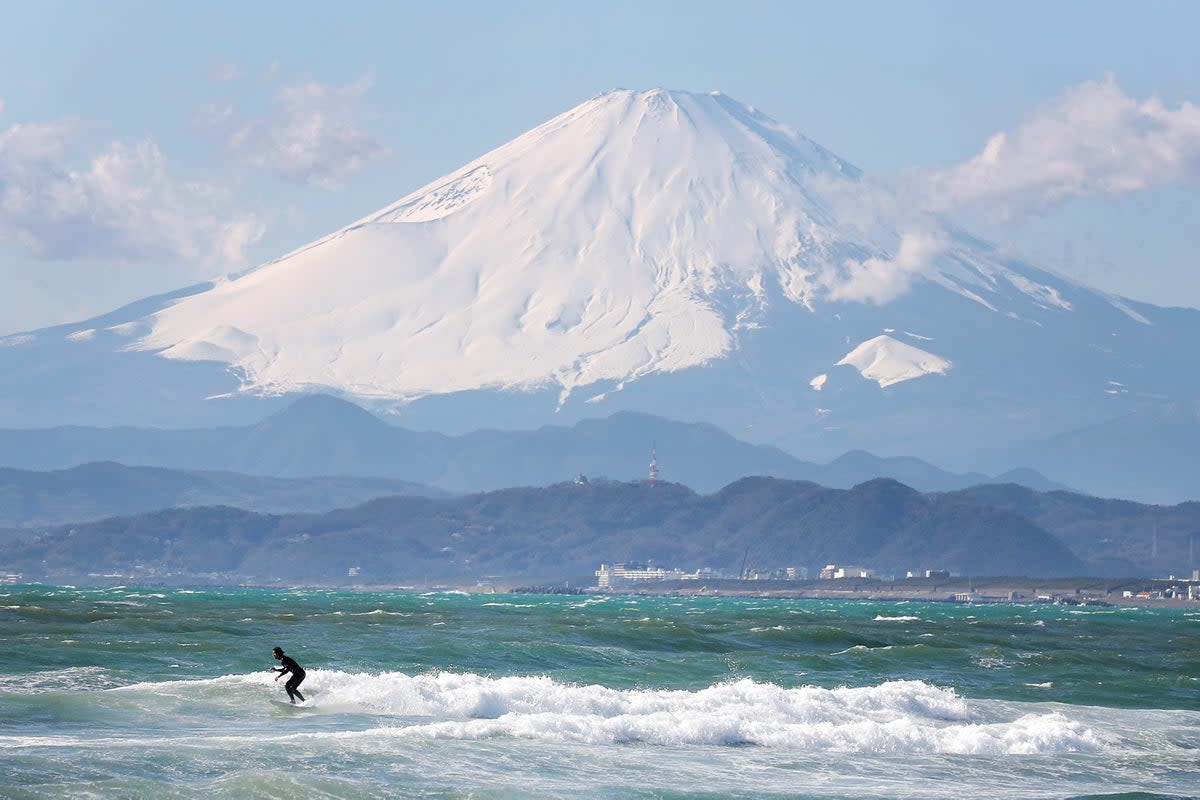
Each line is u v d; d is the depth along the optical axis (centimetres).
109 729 16888
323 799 13688
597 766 16200
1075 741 19900
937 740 19312
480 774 15212
